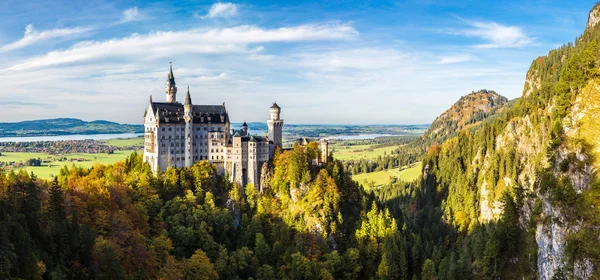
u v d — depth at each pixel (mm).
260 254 194375
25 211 135125
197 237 192875
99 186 188625
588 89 155750
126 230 169250
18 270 113188
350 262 197125
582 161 141750
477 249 180125
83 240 140875
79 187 182125
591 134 144750
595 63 159000
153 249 168625
